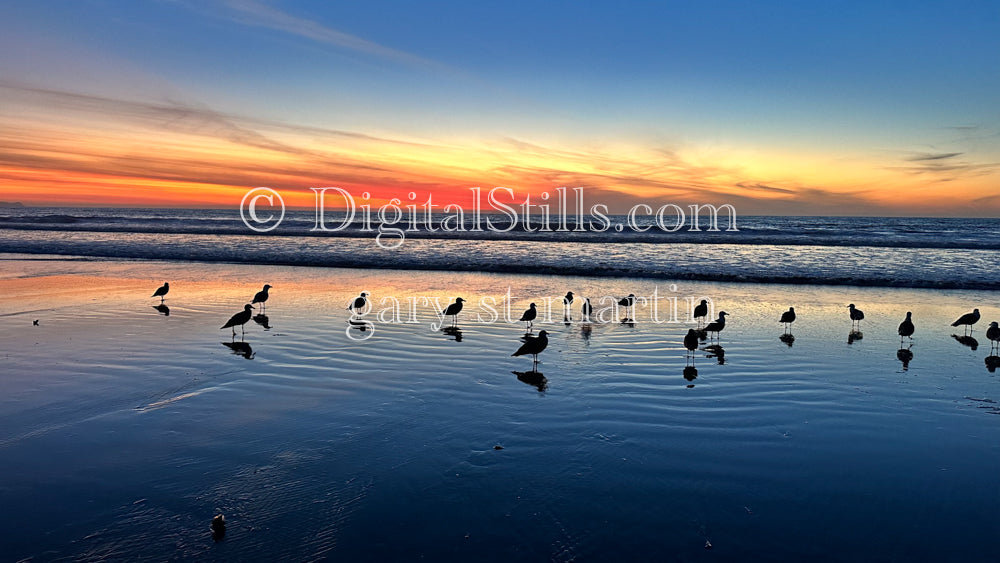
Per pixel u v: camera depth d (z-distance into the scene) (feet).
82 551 16.60
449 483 20.95
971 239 133.90
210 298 59.00
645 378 33.65
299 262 92.43
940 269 82.89
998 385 32.86
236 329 44.98
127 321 47.50
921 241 123.44
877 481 21.38
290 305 55.83
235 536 17.44
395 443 24.32
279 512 18.84
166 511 18.80
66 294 60.34
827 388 32.04
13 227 159.02
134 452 23.13
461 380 32.99
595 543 17.35
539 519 18.63
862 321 50.60
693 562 16.48
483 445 24.25
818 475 21.83
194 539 17.28
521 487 20.72
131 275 75.97
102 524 18.01
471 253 106.01
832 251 107.76
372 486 20.67
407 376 33.65
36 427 25.54
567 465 22.50
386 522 18.34
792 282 74.08
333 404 28.89
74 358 36.40
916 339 44.06
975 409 28.96
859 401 30.04
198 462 22.34
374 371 34.53
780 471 22.15
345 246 117.39
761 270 82.99
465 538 17.53
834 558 16.70
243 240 128.88
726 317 52.19
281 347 39.73
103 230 150.10
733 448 24.17
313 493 20.11
